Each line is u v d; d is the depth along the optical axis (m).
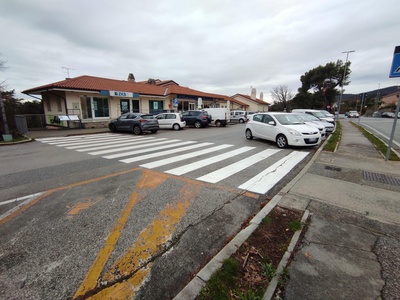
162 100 26.59
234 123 29.77
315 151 8.98
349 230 3.08
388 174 5.62
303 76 57.75
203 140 12.33
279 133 9.78
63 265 2.53
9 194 4.58
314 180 5.18
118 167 6.60
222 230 3.23
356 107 74.69
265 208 3.78
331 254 2.59
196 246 2.87
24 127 15.29
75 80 20.03
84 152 8.96
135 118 15.61
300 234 2.99
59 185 5.08
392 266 2.38
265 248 2.73
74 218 3.56
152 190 4.73
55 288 2.21
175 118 19.02
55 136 14.34
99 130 17.41
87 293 2.15
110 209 3.86
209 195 4.46
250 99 58.25
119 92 20.38
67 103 17.89
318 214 3.54
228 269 2.34
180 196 4.41
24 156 8.34
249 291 2.05
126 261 2.59
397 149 9.02
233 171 6.16
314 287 2.12
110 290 2.19
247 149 9.45
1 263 2.56
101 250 2.79
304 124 10.12
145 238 3.03
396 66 6.41
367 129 18.42
